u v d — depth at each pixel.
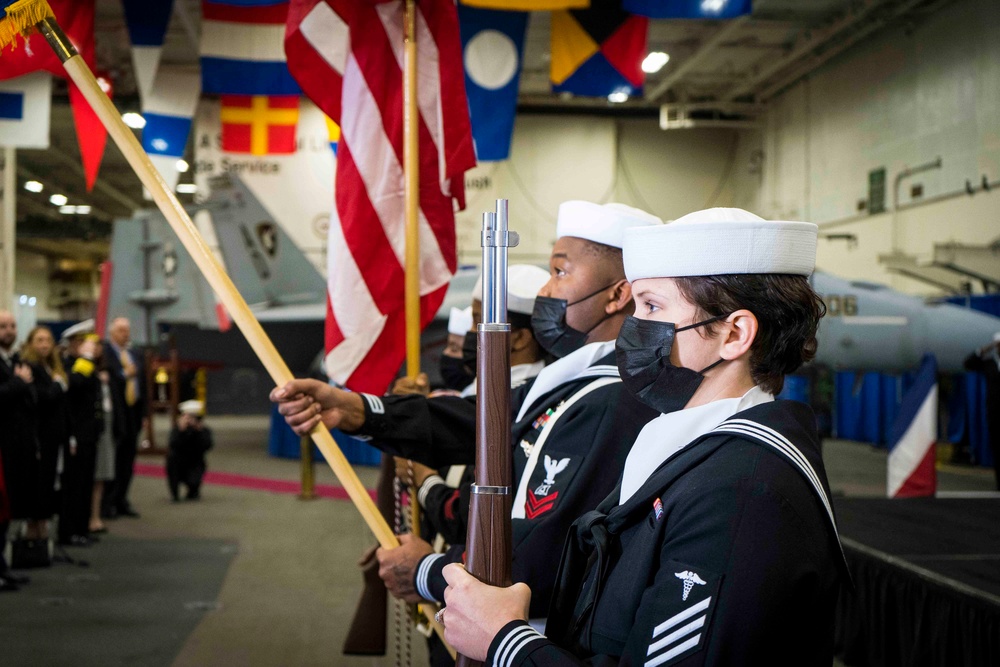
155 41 5.09
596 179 16.86
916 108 12.40
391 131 2.03
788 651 0.80
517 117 16.73
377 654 2.73
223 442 14.36
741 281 0.92
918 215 12.40
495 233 0.95
